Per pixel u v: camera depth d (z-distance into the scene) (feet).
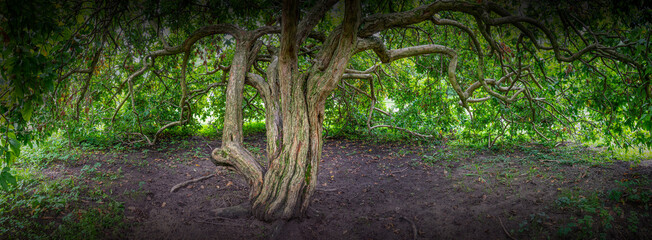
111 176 17.83
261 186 13.47
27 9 8.20
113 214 13.56
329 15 18.16
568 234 11.75
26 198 14.05
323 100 12.98
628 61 13.24
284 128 13.16
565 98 20.92
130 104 25.53
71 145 22.95
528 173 18.54
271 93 13.94
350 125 31.53
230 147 13.71
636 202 13.26
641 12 12.25
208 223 13.76
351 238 13.15
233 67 14.47
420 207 15.62
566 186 16.05
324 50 12.79
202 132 31.12
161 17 16.33
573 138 25.59
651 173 16.62
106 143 24.54
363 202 16.63
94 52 14.26
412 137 28.81
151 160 21.76
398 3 16.99
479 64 15.53
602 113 19.51
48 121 16.07
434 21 14.02
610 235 11.44
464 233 12.95
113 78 20.25
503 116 24.34
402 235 13.29
